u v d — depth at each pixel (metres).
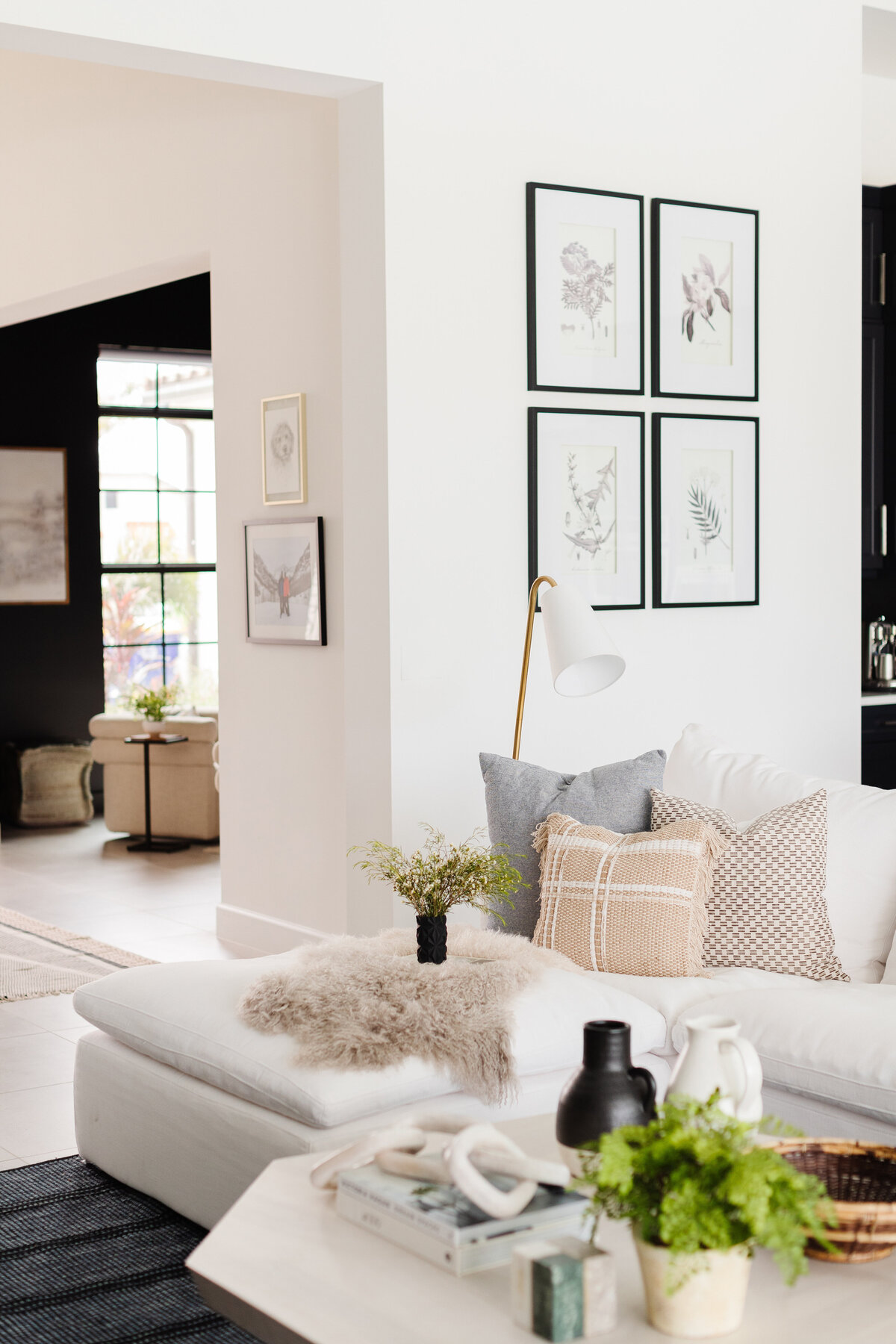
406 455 4.41
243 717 5.45
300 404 4.97
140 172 5.75
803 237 5.28
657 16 4.88
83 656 9.34
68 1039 4.44
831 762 5.47
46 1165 3.41
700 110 4.99
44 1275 2.84
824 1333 1.72
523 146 4.60
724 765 3.77
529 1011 2.88
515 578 4.66
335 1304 1.79
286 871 5.27
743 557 5.17
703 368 5.04
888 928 3.38
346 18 4.24
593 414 4.79
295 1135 2.63
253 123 5.14
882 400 6.33
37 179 6.37
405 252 4.38
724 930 3.33
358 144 4.43
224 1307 1.85
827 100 5.31
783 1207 1.62
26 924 6.03
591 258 4.75
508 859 3.45
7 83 6.45
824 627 5.42
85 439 9.30
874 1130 2.69
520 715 4.30
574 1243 1.77
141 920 6.09
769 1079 2.85
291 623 5.09
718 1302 1.70
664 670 5.02
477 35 4.49
